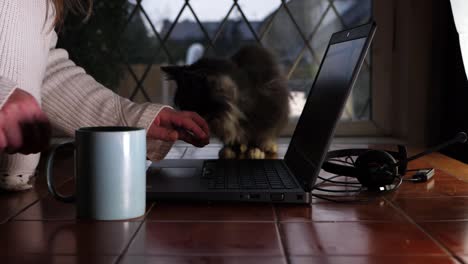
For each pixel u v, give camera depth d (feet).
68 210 2.98
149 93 7.38
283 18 7.27
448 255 2.21
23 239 2.45
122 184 2.74
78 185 2.76
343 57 3.24
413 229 2.59
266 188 3.09
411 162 4.77
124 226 2.65
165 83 7.36
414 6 6.31
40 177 4.10
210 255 2.23
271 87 6.19
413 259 2.16
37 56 3.23
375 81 7.03
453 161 4.90
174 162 4.15
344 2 7.16
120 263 2.14
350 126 7.08
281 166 3.91
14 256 2.22
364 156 3.39
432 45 6.31
